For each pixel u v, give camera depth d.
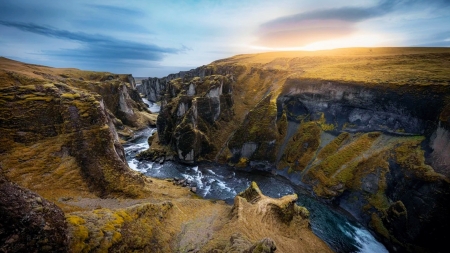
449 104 46.81
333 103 74.56
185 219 36.56
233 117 100.12
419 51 120.44
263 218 37.72
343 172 57.59
